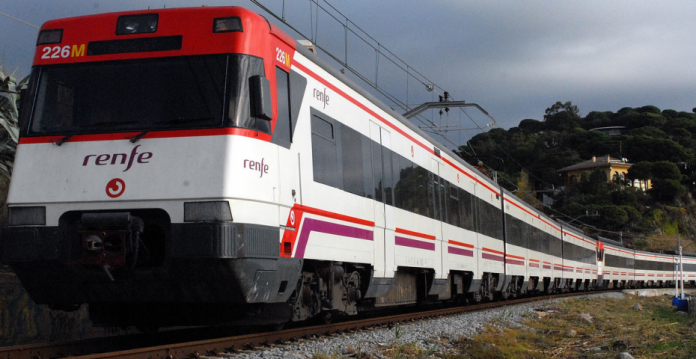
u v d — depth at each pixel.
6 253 6.47
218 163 6.29
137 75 6.76
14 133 11.38
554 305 19.34
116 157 6.46
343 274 8.97
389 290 10.58
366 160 9.84
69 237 6.46
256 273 6.53
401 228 11.08
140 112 6.62
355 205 9.23
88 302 6.79
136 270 6.39
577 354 9.34
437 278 13.05
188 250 6.14
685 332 13.70
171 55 6.75
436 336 9.63
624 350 9.91
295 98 7.62
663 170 87.62
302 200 7.55
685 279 60.53
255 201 6.48
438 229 13.30
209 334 8.78
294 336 8.15
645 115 113.12
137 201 6.31
